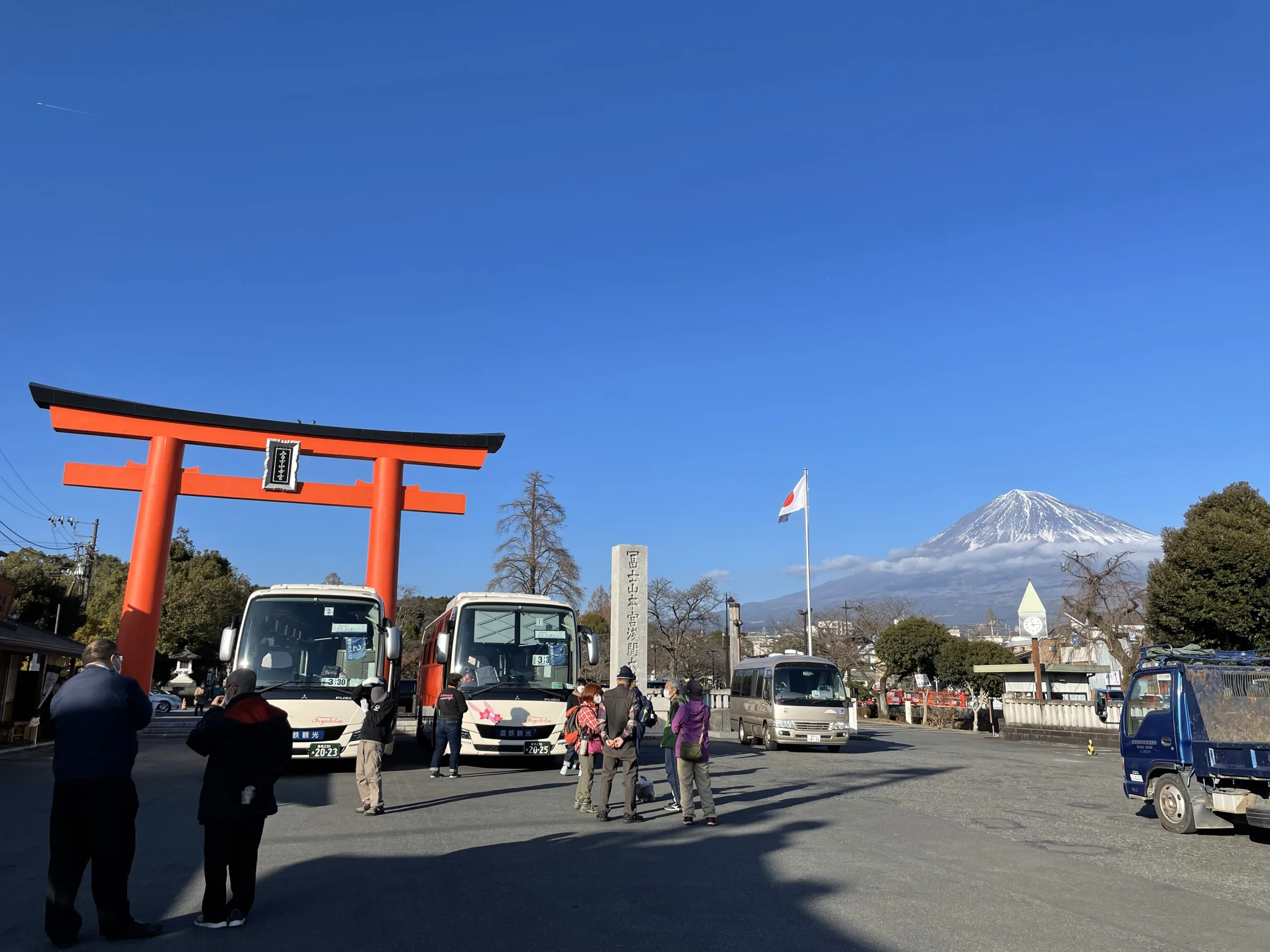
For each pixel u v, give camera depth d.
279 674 16.27
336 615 16.94
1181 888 8.59
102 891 6.34
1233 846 11.09
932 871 9.00
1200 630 25.36
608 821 11.87
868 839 10.80
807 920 7.04
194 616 58.75
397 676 17.03
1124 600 39.88
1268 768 10.95
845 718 25.64
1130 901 7.91
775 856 9.58
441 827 11.18
